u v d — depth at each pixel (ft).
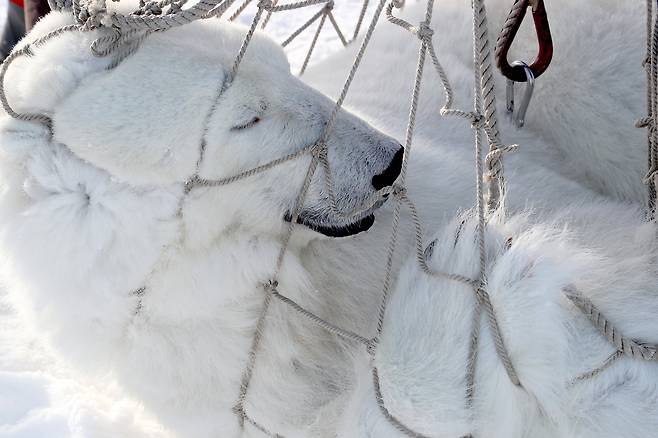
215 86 6.54
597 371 6.17
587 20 9.78
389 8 6.65
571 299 6.41
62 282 6.88
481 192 6.28
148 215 6.64
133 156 6.33
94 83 6.35
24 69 6.67
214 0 6.28
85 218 6.60
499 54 8.02
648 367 6.16
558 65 9.87
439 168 8.56
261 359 7.43
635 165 9.65
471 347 6.39
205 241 7.01
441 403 6.38
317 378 7.78
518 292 6.30
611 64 9.55
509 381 6.33
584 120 9.80
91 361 7.47
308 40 17.88
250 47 7.14
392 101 9.87
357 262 7.93
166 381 7.36
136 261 6.80
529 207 8.22
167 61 6.49
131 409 8.42
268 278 7.39
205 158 6.64
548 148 10.14
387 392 6.64
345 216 6.93
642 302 6.57
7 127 6.50
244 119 6.73
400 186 6.45
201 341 7.29
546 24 7.80
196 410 7.50
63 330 7.34
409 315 6.74
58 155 6.48
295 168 7.00
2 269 7.36
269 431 7.55
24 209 6.79
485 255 6.51
